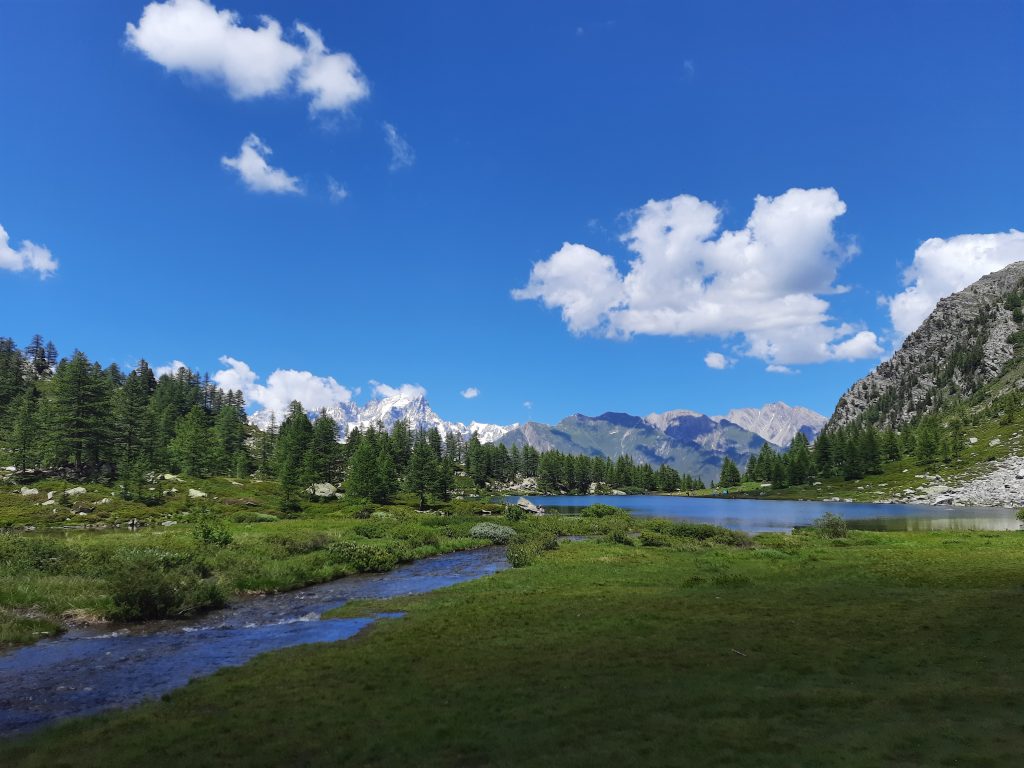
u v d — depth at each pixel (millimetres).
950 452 184625
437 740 13617
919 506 138500
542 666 19453
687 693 16156
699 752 12125
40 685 19828
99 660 22766
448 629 25750
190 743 14016
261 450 186125
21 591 32219
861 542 58906
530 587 36625
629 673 18328
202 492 119938
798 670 18094
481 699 16375
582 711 15078
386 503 132875
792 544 58031
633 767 11562
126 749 13828
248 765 12695
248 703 16938
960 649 19641
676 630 23922
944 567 39375
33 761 13320
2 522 86438
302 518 103500
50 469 126000
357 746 13461
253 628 28297
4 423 145750
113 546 46500
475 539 69688
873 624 23750
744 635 22703
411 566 51125
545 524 84312
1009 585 32312
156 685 19672
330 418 183125
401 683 18219
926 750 11633
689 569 42500
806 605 28422
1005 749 11414
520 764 12047
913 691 15445
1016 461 160375
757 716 14211
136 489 108938
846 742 12227
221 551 47406
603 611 28234
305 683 18703
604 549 56188
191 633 27266
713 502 184750
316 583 42188
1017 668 17297
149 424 144875
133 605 30094
